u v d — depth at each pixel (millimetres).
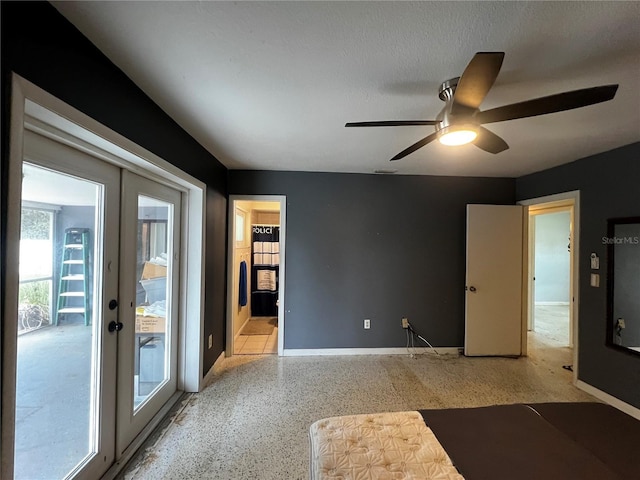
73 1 1076
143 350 2207
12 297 980
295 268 3762
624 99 1770
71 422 1562
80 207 1586
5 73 958
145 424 2209
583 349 2938
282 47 1333
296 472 1819
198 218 2779
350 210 3816
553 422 1492
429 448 1281
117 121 1519
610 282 2703
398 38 1263
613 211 2703
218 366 3387
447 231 3914
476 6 1088
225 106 1936
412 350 3857
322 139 2553
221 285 3537
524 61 1408
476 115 1469
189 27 1211
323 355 3762
